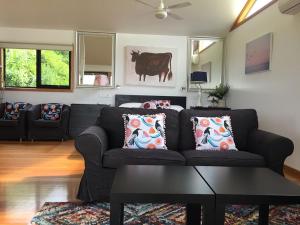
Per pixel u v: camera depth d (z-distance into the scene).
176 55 6.35
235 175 1.78
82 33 6.20
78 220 2.08
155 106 5.37
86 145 2.32
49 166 3.63
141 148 2.64
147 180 1.63
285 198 1.44
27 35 6.12
